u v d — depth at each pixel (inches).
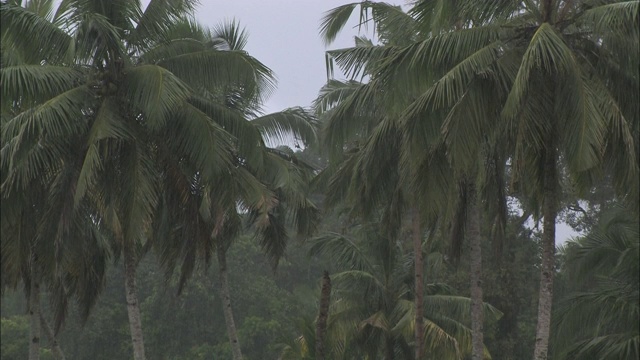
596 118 726.5
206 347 2352.4
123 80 924.0
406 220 1765.5
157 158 971.9
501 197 1019.9
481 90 776.9
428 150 808.3
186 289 2410.2
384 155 987.9
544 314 829.2
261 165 1003.3
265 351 2384.4
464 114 768.9
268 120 1296.8
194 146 922.7
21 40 888.3
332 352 1430.9
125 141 920.9
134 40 964.0
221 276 1408.7
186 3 976.9
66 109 864.3
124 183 908.6
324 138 1071.6
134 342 984.9
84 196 919.0
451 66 799.1
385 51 952.3
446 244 1255.5
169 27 971.3
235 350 1385.3
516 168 771.4
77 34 858.8
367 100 1015.6
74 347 2411.4
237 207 1103.6
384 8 1034.1
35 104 893.2
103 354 2416.3
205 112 993.5
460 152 767.1
